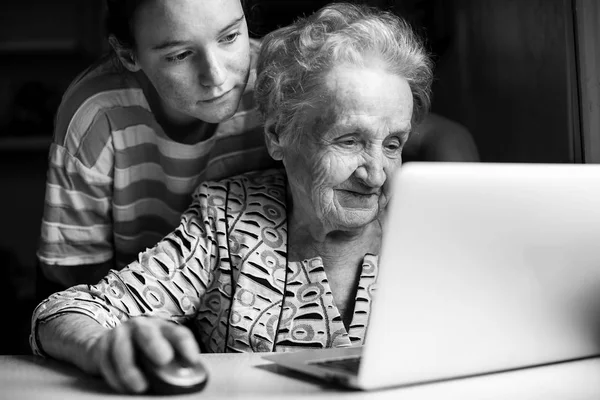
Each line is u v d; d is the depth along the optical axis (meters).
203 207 1.35
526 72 1.71
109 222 1.66
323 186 1.22
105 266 1.69
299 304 1.27
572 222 0.88
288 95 1.26
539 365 0.96
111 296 1.27
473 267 0.84
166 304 1.31
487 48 1.87
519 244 0.85
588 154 1.45
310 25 1.28
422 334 0.83
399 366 0.83
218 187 1.38
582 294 0.94
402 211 0.77
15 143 3.40
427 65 1.29
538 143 1.67
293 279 1.28
